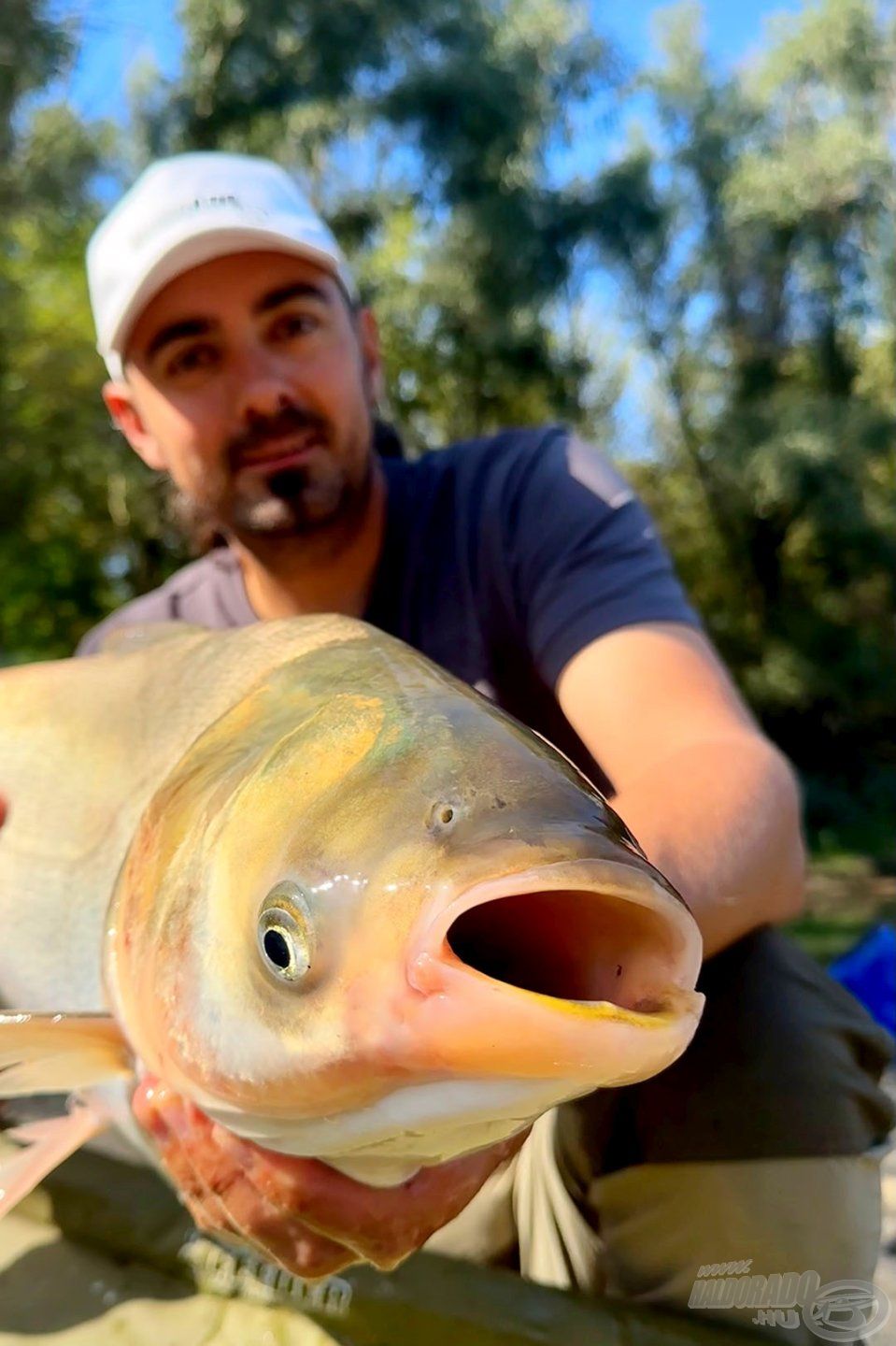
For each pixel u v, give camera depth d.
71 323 3.47
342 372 0.60
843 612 4.22
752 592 4.30
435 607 0.56
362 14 3.58
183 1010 0.28
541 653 0.50
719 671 0.46
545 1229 0.44
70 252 3.47
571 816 0.22
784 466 3.89
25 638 4.34
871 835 3.31
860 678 3.97
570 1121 0.43
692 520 4.52
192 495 0.63
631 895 0.20
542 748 0.25
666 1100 0.42
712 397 4.48
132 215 0.63
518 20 3.88
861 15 4.16
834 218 4.16
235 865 0.27
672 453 4.60
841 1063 0.42
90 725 0.46
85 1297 0.38
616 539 0.50
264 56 3.63
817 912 1.98
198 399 0.61
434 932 0.21
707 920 0.34
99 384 3.49
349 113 3.69
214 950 0.27
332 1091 0.23
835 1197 0.40
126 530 3.84
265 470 0.59
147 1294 0.38
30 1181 0.38
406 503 0.59
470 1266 0.39
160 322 0.60
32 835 0.46
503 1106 0.22
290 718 0.30
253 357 0.59
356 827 0.24
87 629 4.31
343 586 0.60
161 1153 0.31
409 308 3.91
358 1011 0.22
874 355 4.43
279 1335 0.36
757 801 0.37
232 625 0.65
